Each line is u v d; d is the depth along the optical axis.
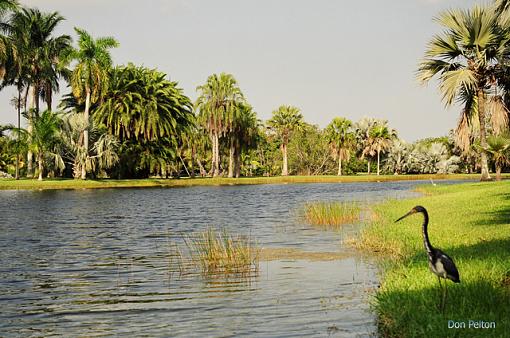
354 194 50.19
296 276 13.63
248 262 15.55
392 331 8.64
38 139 61.44
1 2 59.31
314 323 9.59
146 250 18.80
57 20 71.88
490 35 33.06
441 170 99.12
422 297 9.05
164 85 79.25
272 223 26.95
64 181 62.91
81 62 65.69
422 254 13.35
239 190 61.50
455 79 32.91
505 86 35.03
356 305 10.64
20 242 20.94
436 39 34.72
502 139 35.66
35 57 69.88
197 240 21.25
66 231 24.52
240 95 87.69
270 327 9.48
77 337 9.24
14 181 61.50
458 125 37.31
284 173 105.44
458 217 20.14
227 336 9.07
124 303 11.45
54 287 13.12
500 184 33.81
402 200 31.80
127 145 74.00
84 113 71.00
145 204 40.88
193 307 10.98
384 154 104.12
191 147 86.81
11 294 12.44
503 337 7.24
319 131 108.81
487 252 12.12
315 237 20.72
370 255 16.03
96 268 15.48
